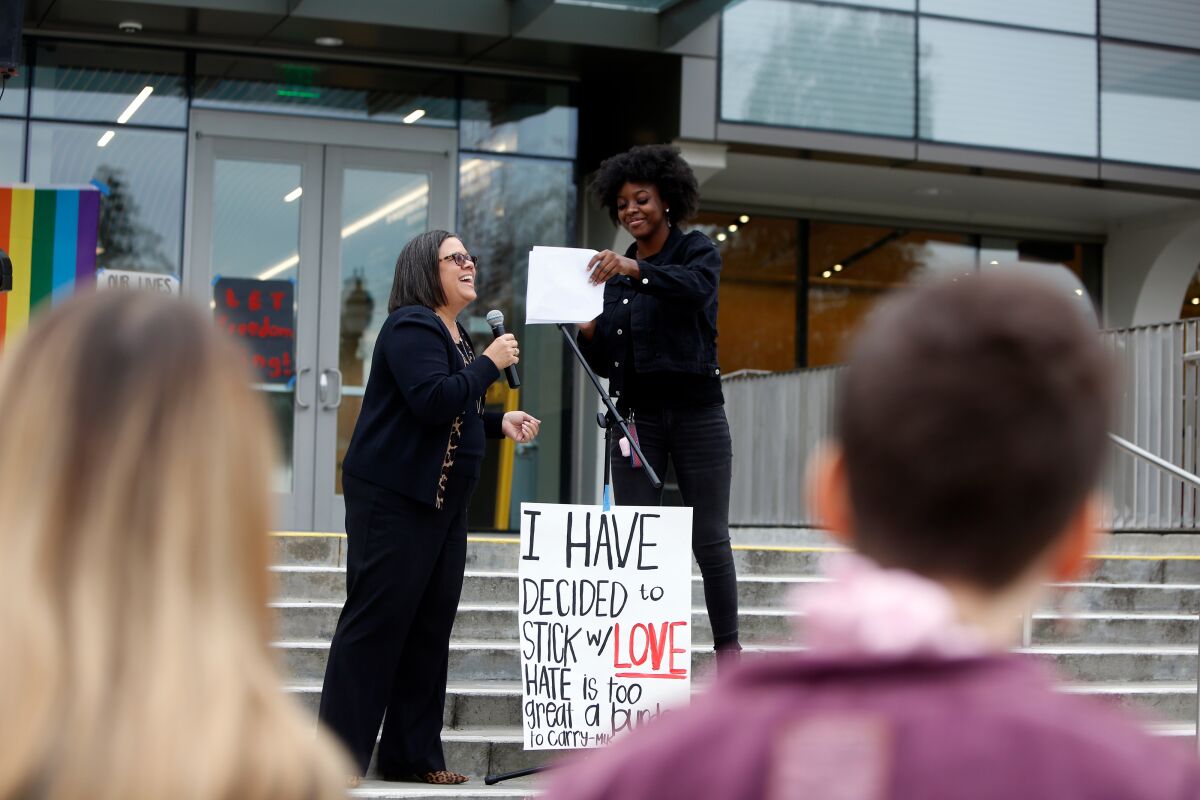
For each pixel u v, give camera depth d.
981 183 12.92
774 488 11.47
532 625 5.14
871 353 1.11
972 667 1.02
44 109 10.81
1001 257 14.35
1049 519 1.07
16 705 1.11
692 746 1.05
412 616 4.86
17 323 9.16
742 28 11.47
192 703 1.13
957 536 1.06
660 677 5.16
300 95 11.34
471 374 4.81
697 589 7.52
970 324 1.09
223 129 11.16
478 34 10.77
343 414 11.27
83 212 9.33
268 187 11.26
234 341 1.30
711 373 5.42
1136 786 0.96
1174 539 9.84
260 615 1.23
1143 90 12.68
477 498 11.61
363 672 4.78
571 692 5.13
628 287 5.46
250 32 10.82
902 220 14.02
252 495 1.23
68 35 10.81
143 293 1.28
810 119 11.62
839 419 1.12
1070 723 0.99
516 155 11.77
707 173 11.54
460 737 5.66
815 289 13.77
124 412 1.20
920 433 1.06
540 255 5.25
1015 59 12.29
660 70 11.46
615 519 5.21
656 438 5.44
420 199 11.58
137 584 1.16
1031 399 1.06
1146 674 7.17
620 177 5.48
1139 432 10.27
